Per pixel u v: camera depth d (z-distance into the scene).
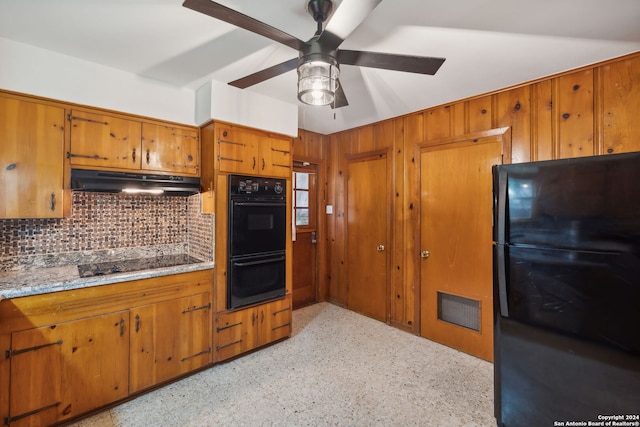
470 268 2.75
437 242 2.98
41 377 1.76
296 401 2.08
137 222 2.71
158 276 2.20
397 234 3.34
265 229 2.82
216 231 2.51
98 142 2.19
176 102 2.55
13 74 1.88
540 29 1.70
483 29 1.70
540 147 2.36
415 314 3.16
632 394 1.35
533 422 1.62
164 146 2.50
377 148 3.54
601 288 1.41
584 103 2.16
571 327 1.50
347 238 3.92
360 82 2.43
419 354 2.76
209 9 1.11
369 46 1.88
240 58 2.08
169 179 2.50
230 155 2.59
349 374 2.42
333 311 3.84
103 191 2.22
